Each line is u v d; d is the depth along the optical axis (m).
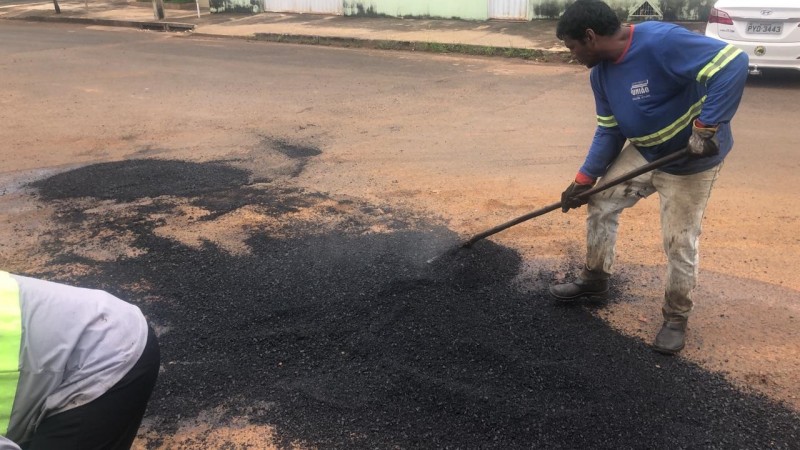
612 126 3.15
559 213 4.72
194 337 3.35
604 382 2.99
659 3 11.94
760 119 6.73
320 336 3.35
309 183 5.40
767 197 4.90
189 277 3.94
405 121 7.07
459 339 3.31
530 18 13.30
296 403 2.89
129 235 4.51
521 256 4.12
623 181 3.06
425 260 4.09
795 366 3.07
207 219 4.74
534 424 2.74
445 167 5.70
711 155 2.69
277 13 15.84
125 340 1.77
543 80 8.88
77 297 1.73
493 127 6.78
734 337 3.29
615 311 3.54
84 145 6.47
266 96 8.27
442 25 13.30
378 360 3.16
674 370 3.06
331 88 8.66
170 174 5.63
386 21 14.10
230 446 2.67
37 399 1.61
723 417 2.77
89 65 10.48
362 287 3.79
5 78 9.55
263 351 3.24
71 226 4.66
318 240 4.38
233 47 12.16
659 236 4.37
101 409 1.71
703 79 2.63
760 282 3.77
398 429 2.73
